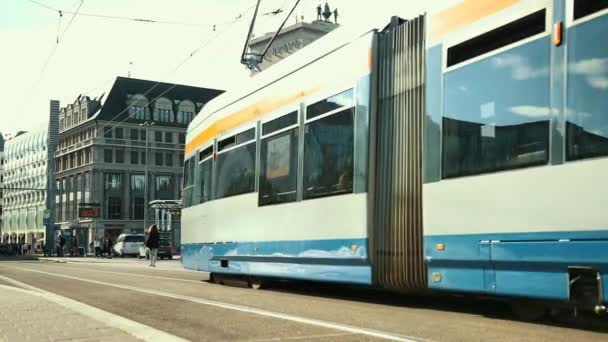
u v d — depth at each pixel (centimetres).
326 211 1014
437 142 813
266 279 1288
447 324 735
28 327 726
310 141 1070
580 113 638
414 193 855
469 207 757
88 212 7138
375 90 947
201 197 1521
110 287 1362
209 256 1438
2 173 13250
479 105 756
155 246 2842
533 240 675
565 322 739
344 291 1196
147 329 700
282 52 6291
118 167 9338
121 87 9544
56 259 4791
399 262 874
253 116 1271
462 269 770
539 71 685
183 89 9956
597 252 613
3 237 12656
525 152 692
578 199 632
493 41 746
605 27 623
